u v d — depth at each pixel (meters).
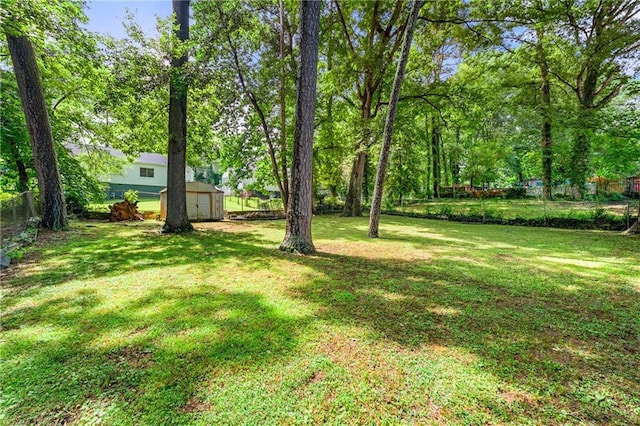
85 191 11.28
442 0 10.23
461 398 1.67
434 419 1.51
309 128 5.71
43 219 7.77
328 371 1.91
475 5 10.51
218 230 9.61
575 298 3.29
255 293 3.41
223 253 5.71
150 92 7.92
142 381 1.80
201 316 2.76
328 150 14.87
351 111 15.87
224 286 3.67
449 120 14.32
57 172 7.92
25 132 9.30
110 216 11.38
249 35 9.28
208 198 13.29
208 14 8.99
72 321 2.63
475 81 13.53
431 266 4.74
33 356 2.06
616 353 2.16
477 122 12.91
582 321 2.70
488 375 1.88
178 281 3.86
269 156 13.23
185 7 8.53
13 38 6.91
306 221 5.89
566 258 5.36
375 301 3.18
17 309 2.89
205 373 1.88
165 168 24.27
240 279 3.97
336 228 10.17
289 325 2.58
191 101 9.16
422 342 2.30
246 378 1.83
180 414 1.53
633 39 9.06
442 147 24.14
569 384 1.80
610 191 13.59
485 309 2.97
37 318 2.68
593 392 1.73
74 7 6.81
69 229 8.12
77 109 11.46
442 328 2.54
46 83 9.34
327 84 13.44
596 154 13.09
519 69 13.47
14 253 4.88
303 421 1.49
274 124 11.79
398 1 11.20
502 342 2.30
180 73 7.83
